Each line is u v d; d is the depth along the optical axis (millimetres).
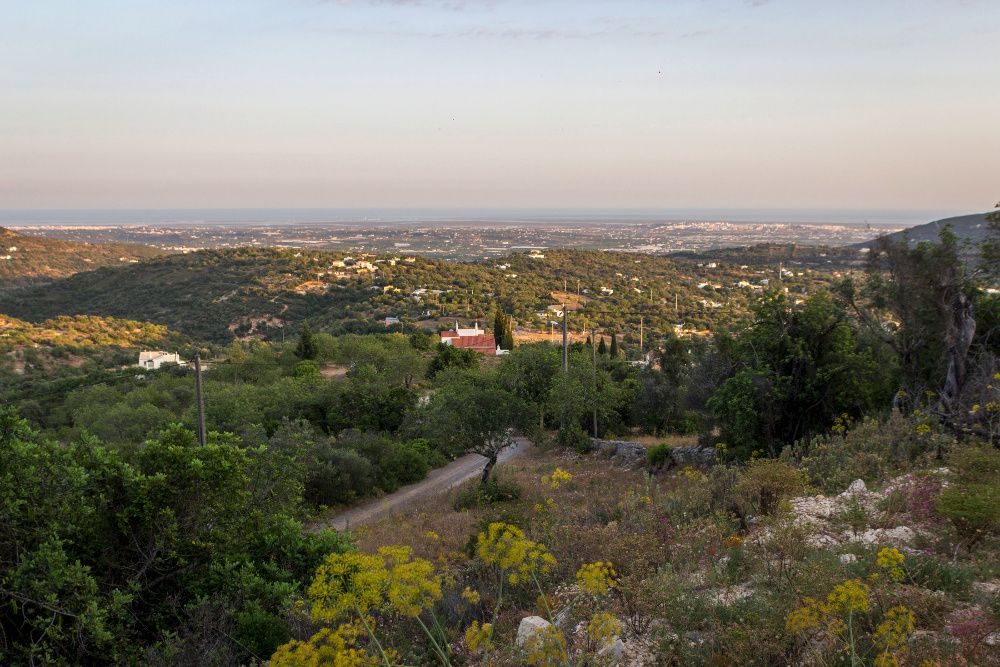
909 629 3678
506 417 22562
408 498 24047
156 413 35938
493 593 7094
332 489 22875
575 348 56031
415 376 49875
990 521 5555
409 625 6266
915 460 9688
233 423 32844
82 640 6254
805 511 7836
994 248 15352
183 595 7625
